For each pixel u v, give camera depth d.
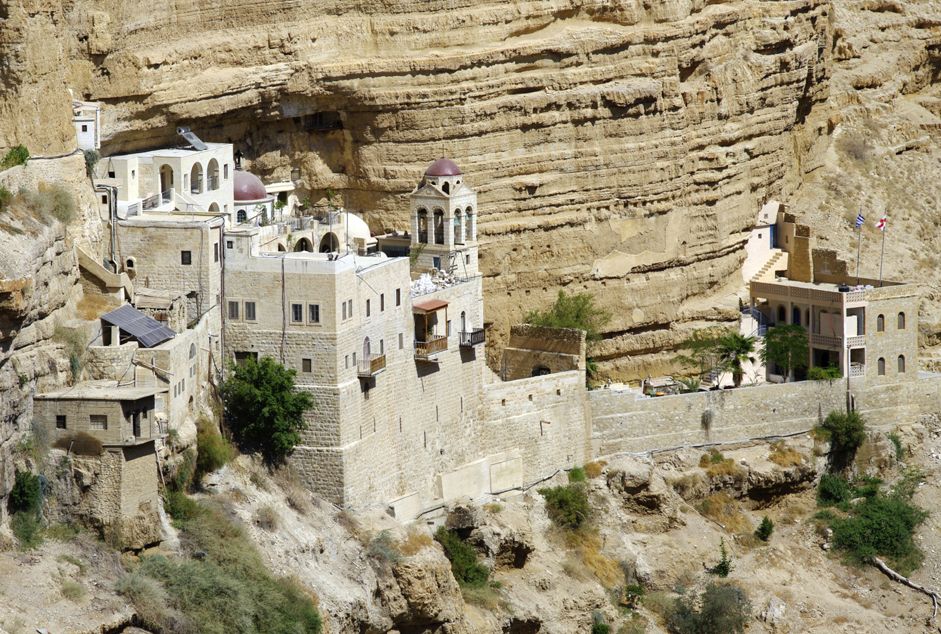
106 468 138.00
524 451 170.00
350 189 178.38
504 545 161.75
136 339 145.38
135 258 152.12
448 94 176.50
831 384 186.62
